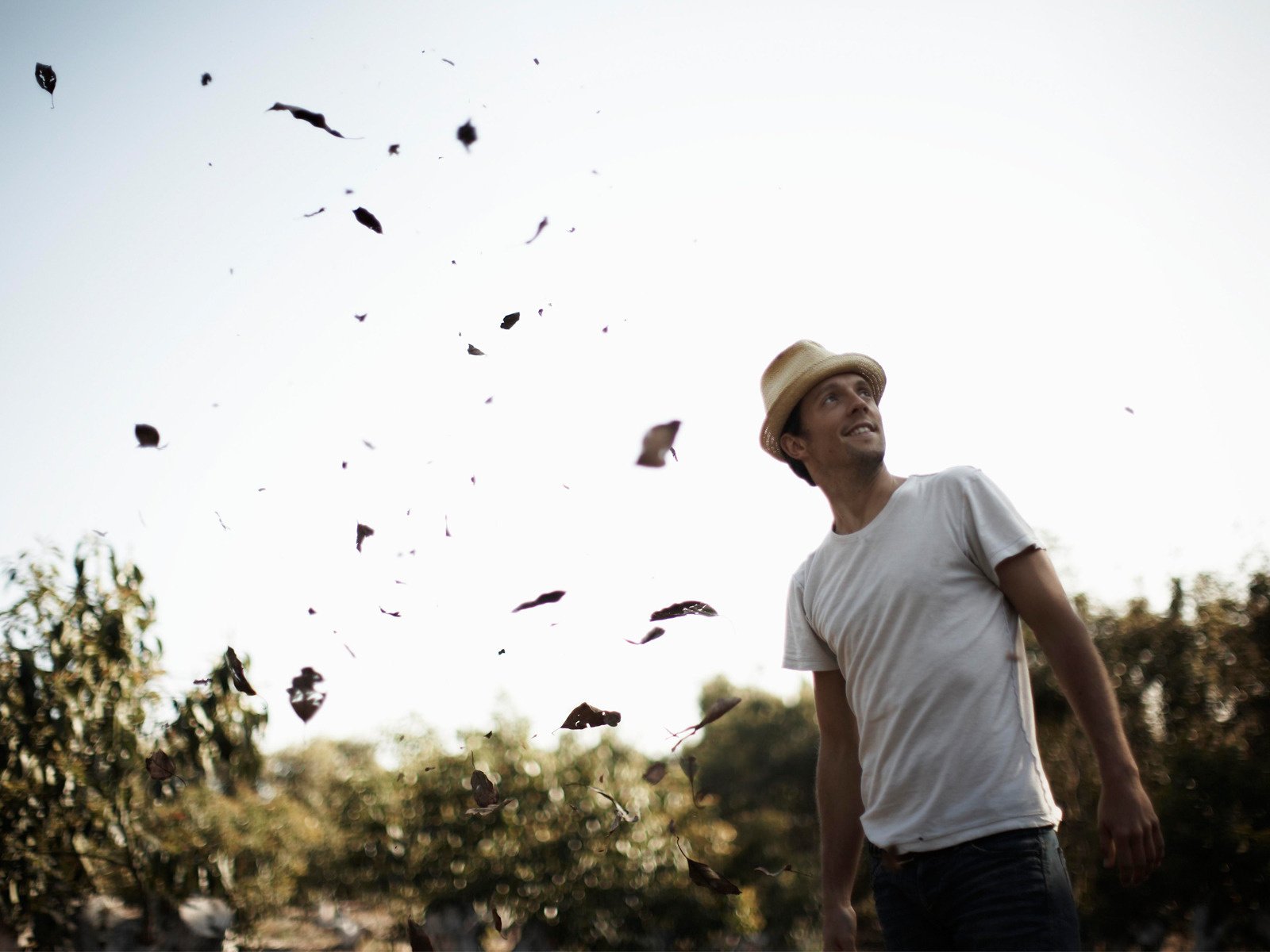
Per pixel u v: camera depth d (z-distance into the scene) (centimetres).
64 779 543
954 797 150
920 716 155
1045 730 859
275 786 1416
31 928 567
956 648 154
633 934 958
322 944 950
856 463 178
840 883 183
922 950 160
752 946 1007
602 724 167
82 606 570
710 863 1060
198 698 579
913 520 167
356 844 996
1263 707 830
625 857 966
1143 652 900
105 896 634
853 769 188
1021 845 145
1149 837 135
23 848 550
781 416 187
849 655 171
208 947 643
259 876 715
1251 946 716
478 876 938
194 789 673
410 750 1043
